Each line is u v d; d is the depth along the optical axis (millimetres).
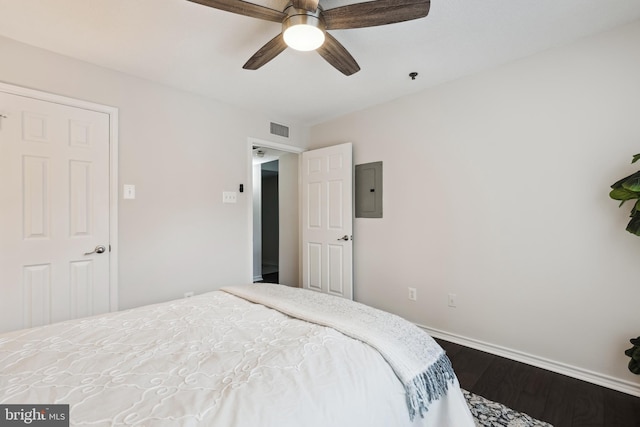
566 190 2062
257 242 5242
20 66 2012
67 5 1654
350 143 3312
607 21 1819
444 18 1771
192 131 2852
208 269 2949
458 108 2570
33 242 2055
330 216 3486
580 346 2012
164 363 972
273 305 1540
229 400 765
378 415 914
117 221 2398
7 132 1968
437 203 2703
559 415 1646
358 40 1991
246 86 2723
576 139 2023
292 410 765
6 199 1966
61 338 1169
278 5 1681
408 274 2910
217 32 1920
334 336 1166
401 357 1113
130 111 2482
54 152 2135
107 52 2150
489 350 2396
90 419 691
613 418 1624
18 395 789
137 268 2502
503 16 1759
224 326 1292
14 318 1985
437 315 2709
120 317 1405
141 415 705
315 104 3158
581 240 2010
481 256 2447
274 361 969
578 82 2012
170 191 2703
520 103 2248
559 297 2092
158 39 1995
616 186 1663
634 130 1830
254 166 5277
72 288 2199
